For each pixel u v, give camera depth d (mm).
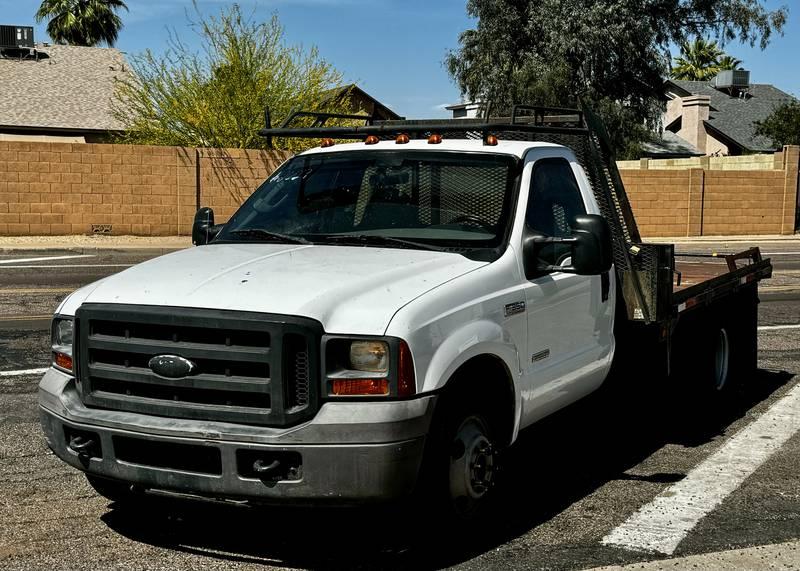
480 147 5656
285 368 4113
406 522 4512
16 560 4551
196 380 4215
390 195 5547
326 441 4090
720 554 4723
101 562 4527
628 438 7000
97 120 32781
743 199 31406
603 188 6387
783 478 6031
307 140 26422
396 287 4488
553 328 5449
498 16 41406
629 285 6332
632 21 40000
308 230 5488
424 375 4266
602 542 4875
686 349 7426
